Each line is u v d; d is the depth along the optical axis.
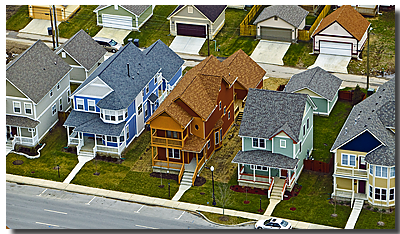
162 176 73.38
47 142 79.75
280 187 69.38
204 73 78.56
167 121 71.94
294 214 65.75
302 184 70.50
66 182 72.94
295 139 68.12
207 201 68.75
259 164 69.12
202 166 74.00
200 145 72.50
